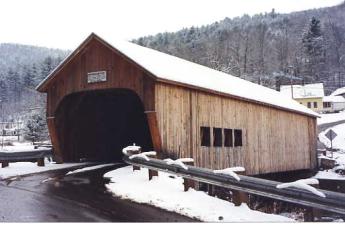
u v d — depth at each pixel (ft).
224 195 42.45
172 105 47.39
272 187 25.12
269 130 72.43
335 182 84.79
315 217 25.73
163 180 36.70
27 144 137.59
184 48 331.57
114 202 29.04
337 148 136.46
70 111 56.54
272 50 343.87
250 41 349.20
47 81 53.42
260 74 298.35
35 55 647.97
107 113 63.77
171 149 46.55
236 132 62.85
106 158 63.16
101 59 49.93
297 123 85.71
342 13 418.51
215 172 29.35
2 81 346.54
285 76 289.53
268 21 433.48
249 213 26.61
